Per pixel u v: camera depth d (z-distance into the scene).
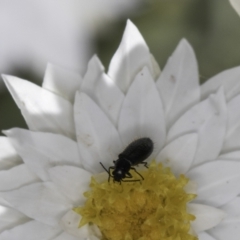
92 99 0.10
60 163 0.10
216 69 0.11
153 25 0.11
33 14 0.12
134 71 0.10
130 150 0.09
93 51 0.12
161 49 0.11
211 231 0.10
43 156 0.10
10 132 0.09
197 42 0.11
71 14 0.12
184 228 0.09
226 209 0.10
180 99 0.10
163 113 0.10
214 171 0.10
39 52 0.12
